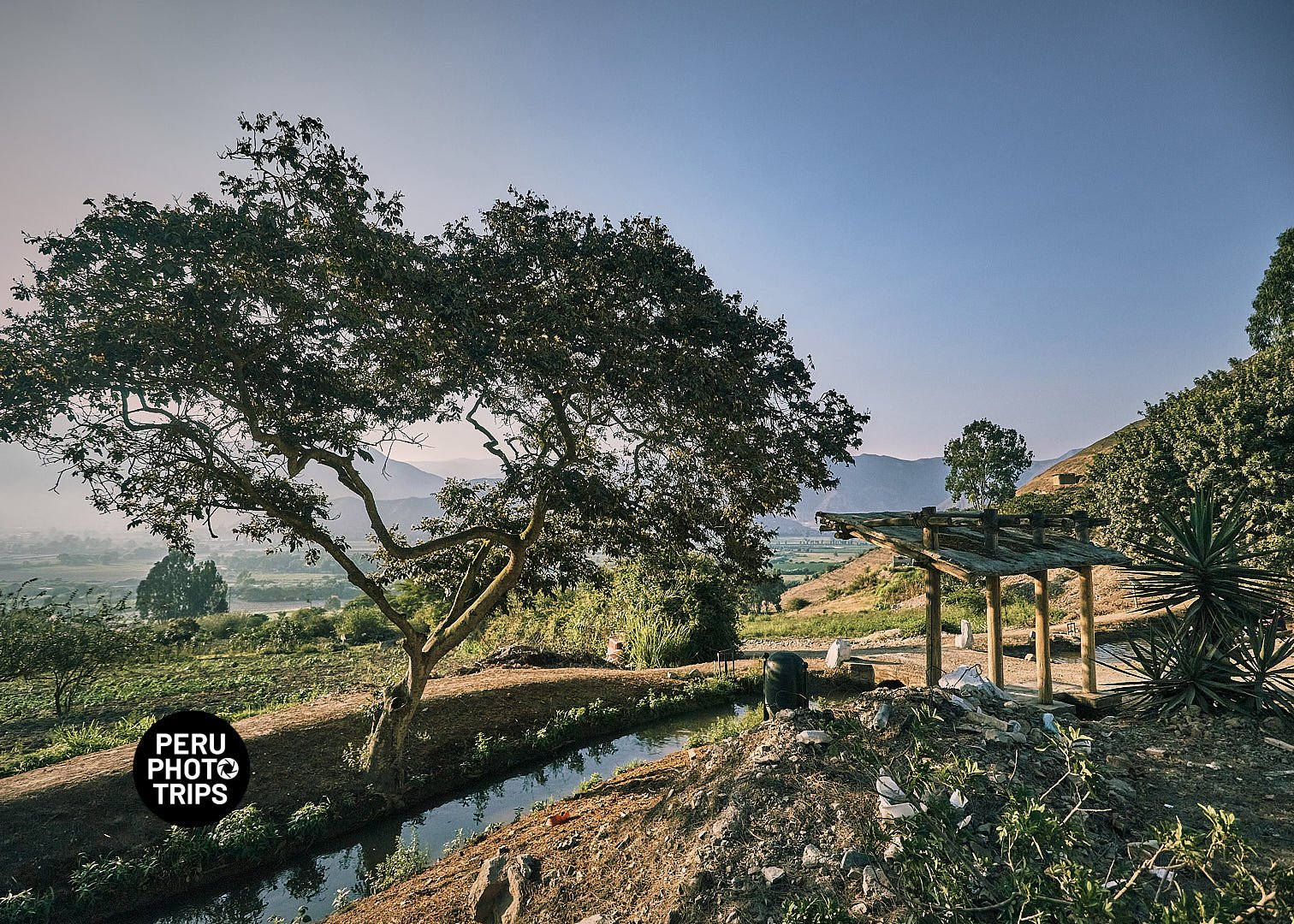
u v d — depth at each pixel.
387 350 10.23
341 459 10.77
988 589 10.37
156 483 10.52
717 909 4.91
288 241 9.67
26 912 7.74
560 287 11.03
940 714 7.11
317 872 9.41
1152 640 10.16
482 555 13.30
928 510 10.02
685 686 18.03
